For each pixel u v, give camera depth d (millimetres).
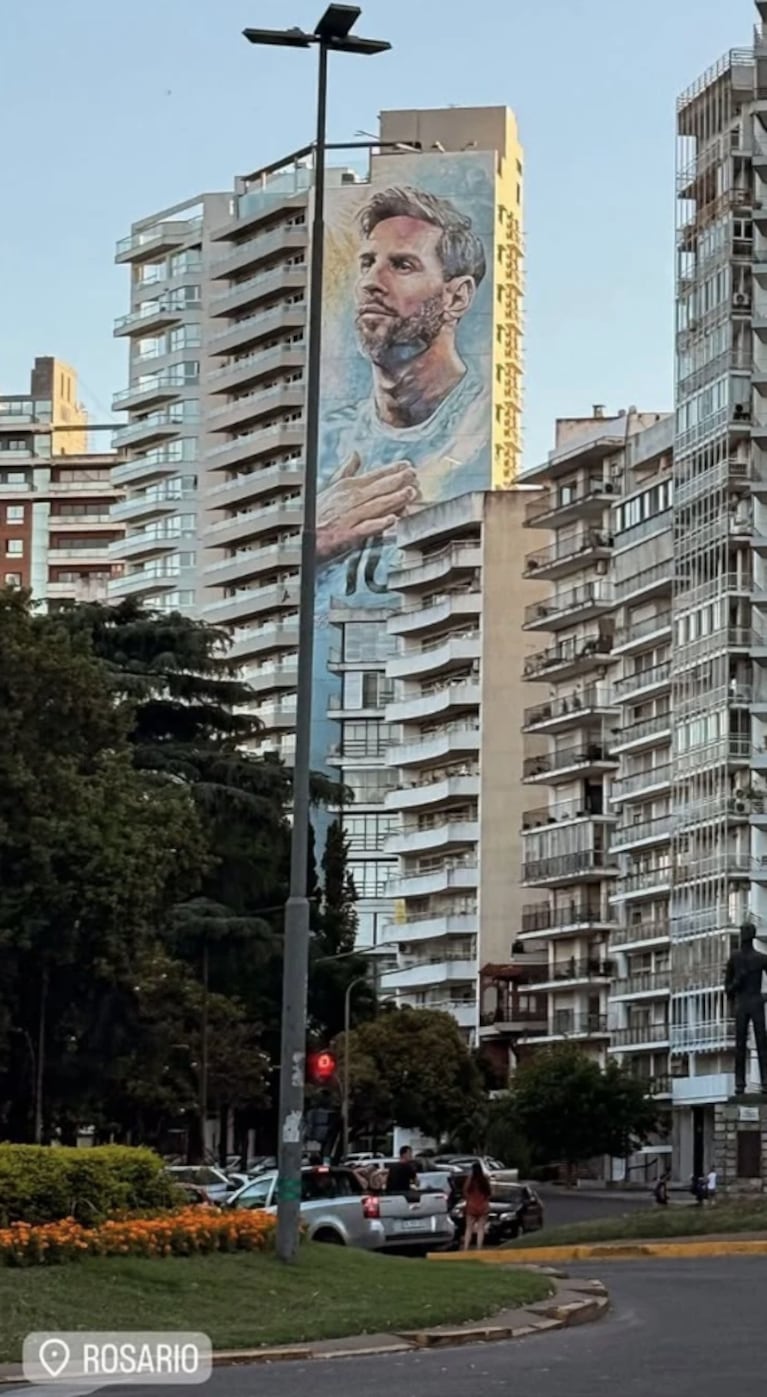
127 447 195625
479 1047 127562
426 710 138750
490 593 135625
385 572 164375
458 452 165125
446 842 135000
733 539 106188
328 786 80062
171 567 187625
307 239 174750
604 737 123062
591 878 120750
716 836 105438
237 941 74812
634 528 119750
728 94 108250
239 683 79938
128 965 56656
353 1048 107062
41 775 56312
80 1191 29891
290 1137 30516
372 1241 43969
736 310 106875
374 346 167500
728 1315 27359
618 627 121938
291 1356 23312
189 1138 92062
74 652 59312
